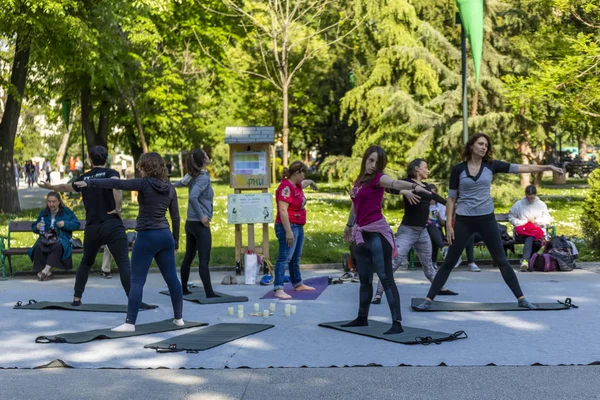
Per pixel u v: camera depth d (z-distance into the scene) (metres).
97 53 25.70
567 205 26.03
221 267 13.74
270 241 17.31
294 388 6.08
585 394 5.83
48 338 7.82
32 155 85.25
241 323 8.72
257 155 12.90
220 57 37.97
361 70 34.12
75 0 24.67
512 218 13.69
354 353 7.20
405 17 25.81
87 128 34.00
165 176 8.39
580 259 14.10
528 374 6.41
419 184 10.08
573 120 21.70
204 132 43.28
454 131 23.64
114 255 9.55
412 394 5.88
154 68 36.19
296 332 8.22
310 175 50.84
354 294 10.89
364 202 8.06
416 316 9.02
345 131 47.19
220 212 25.03
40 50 24.78
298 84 45.34
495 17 25.34
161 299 10.62
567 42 22.44
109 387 6.19
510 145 24.92
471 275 12.62
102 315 9.41
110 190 9.54
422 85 25.09
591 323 8.45
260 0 38.09
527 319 8.72
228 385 6.20
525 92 20.95
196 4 36.28
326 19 41.69
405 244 10.04
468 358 6.95
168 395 5.95
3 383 6.34
